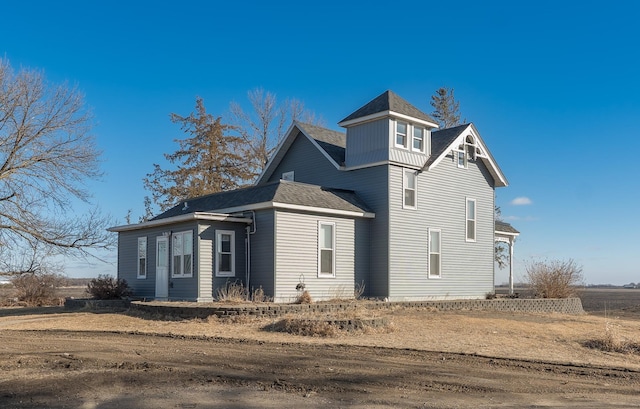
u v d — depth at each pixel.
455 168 29.55
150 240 26.20
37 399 9.08
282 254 23.20
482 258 30.56
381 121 26.53
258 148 46.47
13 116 24.28
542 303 29.66
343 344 15.29
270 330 17.66
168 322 19.48
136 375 10.88
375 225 26.45
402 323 19.53
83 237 25.12
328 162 28.80
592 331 19.17
